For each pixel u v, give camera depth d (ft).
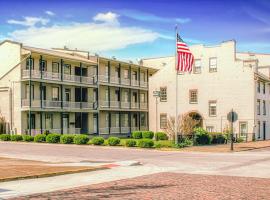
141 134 167.63
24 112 156.15
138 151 99.66
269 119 184.34
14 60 158.10
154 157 82.99
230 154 91.81
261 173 55.36
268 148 117.29
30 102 151.23
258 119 166.91
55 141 128.77
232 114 103.24
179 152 97.40
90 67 187.32
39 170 55.42
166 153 93.76
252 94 160.97
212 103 168.76
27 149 104.06
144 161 74.28
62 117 172.35
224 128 162.40
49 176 52.01
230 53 165.89
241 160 76.13
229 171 58.08
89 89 187.21
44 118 163.63
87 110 179.73
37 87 161.89
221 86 167.12
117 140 116.47
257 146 120.78
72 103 172.86
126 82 205.57
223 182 45.68
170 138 138.41
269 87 185.88
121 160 76.59
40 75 156.97
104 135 188.24
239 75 163.73
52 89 167.84
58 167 60.23
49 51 169.68
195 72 172.96
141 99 222.69
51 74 162.61
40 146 115.14
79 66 182.29
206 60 170.91
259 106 169.17
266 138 178.60
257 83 167.02
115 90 204.13
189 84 173.78
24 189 41.04
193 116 170.71
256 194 37.14
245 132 161.79
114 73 201.77
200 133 125.29
